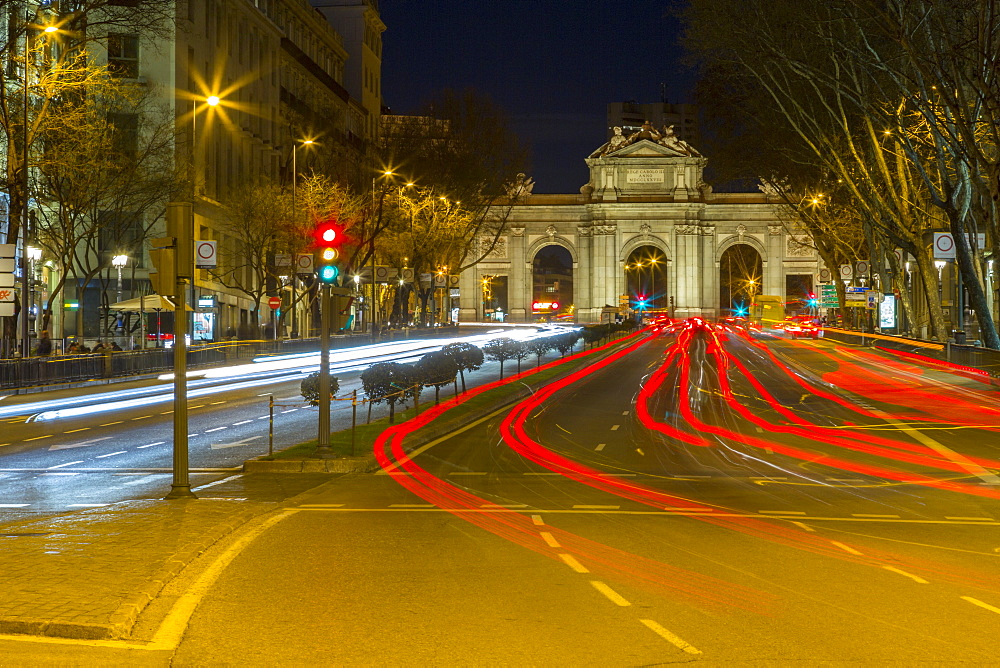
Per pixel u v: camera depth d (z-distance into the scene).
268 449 23.22
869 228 64.81
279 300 62.09
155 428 27.86
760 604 9.57
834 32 41.59
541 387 41.31
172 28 56.81
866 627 8.75
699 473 19.81
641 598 9.82
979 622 8.93
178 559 11.02
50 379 39.03
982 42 32.62
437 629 8.70
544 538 13.09
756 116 53.28
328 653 8.00
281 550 12.24
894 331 67.00
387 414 30.73
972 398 35.84
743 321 135.25
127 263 56.94
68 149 44.78
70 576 10.11
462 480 18.89
